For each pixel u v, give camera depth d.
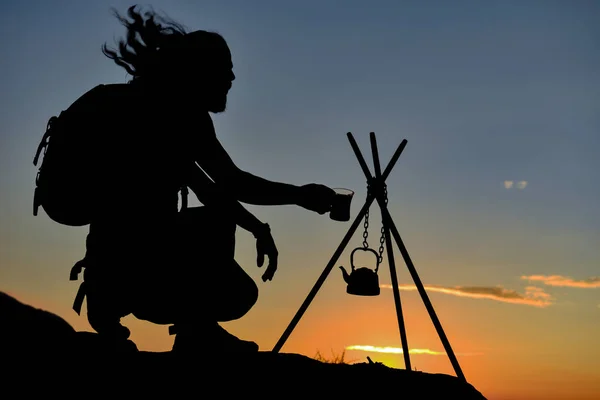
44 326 3.10
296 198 4.28
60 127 3.84
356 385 3.77
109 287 3.88
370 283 5.59
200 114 4.04
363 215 5.41
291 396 3.58
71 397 3.11
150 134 3.88
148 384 3.41
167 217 3.95
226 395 3.50
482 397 4.02
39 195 3.85
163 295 3.93
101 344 3.60
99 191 3.83
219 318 4.09
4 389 2.90
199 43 4.04
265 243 4.15
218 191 4.11
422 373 4.08
